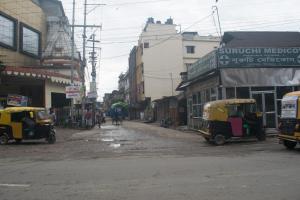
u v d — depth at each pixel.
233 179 10.36
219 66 26.05
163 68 69.88
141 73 72.62
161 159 14.73
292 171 11.40
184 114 40.47
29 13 39.91
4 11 35.00
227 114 20.84
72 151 18.62
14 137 22.33
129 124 51.66
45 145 21.73
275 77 26.36
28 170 12.70
